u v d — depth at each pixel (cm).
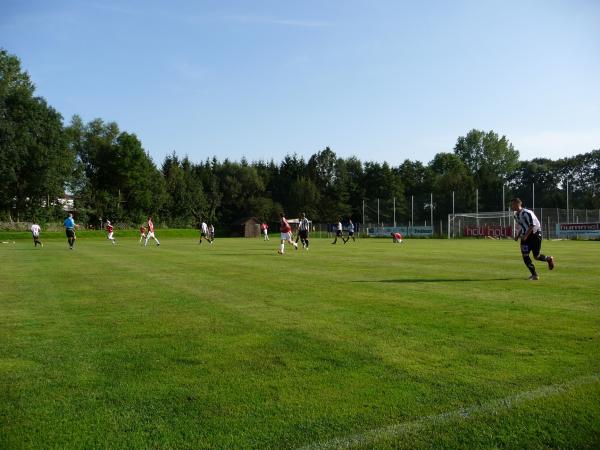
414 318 655
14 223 5866
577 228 4441
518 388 383
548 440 301
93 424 330
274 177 10369
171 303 802
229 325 627
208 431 318
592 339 531
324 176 10856
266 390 388
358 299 817
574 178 8075
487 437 305
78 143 7875
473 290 913
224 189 9488
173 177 8769
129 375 429
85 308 764
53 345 535
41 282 1112
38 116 5834
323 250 2466
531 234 1065
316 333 576
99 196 7481
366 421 330
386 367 441
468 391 379
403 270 1311
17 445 301
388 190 9206
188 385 402
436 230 5762
